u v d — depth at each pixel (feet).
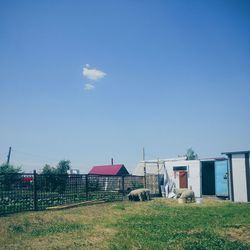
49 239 32.24
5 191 53.88
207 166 106.01
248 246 27.35
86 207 63.36
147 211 55.36
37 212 55.31
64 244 29.73
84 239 31.81
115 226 39.29
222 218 44.86
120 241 30.14
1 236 34.19
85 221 44.32
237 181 77.87
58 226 39.96
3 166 121.49
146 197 81.97
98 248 27.73
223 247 27.02
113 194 83.71
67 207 62.34
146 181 99.09
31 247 28.91
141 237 31.94
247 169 76.43
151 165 139.64
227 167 80.53
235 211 52.95
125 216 48.83
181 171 97.14
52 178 64.75
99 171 189.47
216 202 72.90
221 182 84.84
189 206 62.95
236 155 78.74
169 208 59.57
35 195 58.95
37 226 40.45
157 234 33.42
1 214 51.42
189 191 74.38
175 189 92.27
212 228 36.78
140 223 41.09
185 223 40.57
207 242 28.91
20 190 56.75
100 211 56.13
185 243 28.66
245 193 76.02
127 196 87.61
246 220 42.55
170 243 29.12
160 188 103.86
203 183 106.52
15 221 44.45
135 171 144.97
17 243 30.73
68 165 160.15
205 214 49.57
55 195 65.00
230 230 35.65
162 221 42.75
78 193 71.82
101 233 34.88
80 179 73.26
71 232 35.76
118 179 87.20
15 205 55.11
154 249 26.89
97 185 78.59
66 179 68.74
